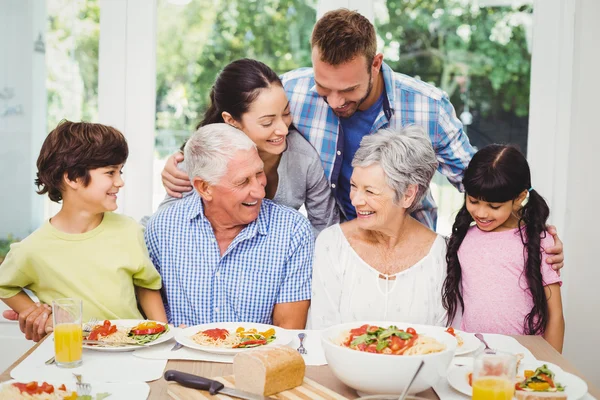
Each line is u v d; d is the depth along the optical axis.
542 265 2.00
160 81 3.05
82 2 3.03
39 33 3.05
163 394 1.38
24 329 1.88
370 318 1.96
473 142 3.03
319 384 1.40
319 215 2.49
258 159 1.92
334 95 2.11
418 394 1.40
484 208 2.04
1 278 1.96
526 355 1.62
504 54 2.97
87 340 1.63
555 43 2.93
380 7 2.98
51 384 1.35
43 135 3.10
